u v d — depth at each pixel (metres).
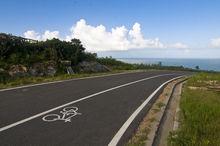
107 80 23.27
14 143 7.11
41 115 9.99
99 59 41.38
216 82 23.72
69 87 17.70
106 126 8.93
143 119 10.11
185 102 12.86
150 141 7.65
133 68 43.69
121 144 7.35
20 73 22.44
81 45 33.00
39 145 7.05
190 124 8.83
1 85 17.38
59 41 30.41
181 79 27.59
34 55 26.75
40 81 20.20
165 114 11.28
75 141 7.44
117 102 13.18
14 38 26.05
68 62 29.02
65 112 10.62
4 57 23.88
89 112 10.80
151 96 15.37
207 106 11.68
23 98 13.20
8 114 9.95
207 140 7.31
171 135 7.94
